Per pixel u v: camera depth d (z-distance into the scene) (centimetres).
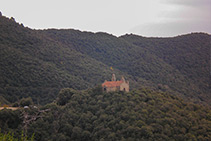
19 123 9306
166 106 10175
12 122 9244
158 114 9669
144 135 8825
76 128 9425
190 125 9619
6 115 9162
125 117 9450
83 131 9400
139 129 8900
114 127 9231
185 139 8969
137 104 10025
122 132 8988
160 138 8762
